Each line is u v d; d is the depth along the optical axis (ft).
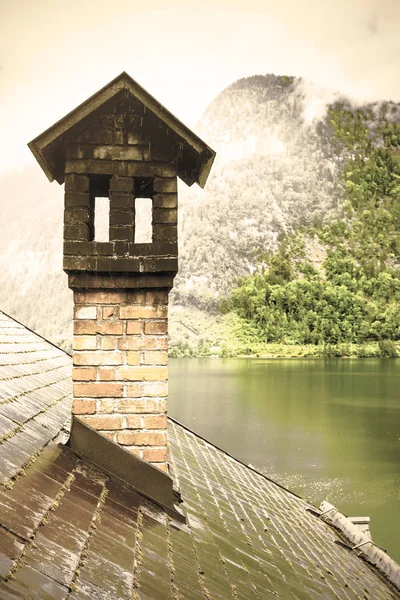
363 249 517.96
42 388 15.11
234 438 180.75
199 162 11.20
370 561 17.67
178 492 11.39
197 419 209.46
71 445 10.02
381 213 540.93
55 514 7.04
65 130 10.51
